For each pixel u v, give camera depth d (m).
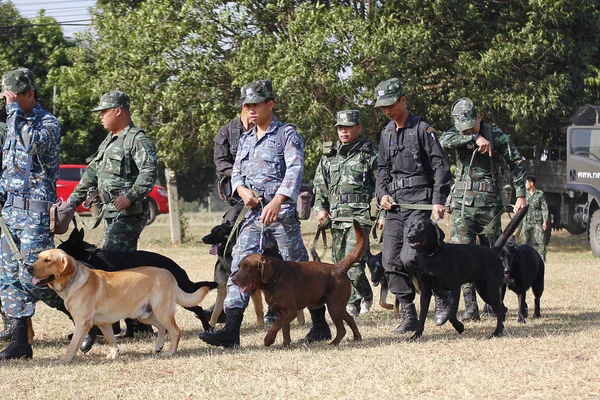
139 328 7.26
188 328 7.54
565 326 7.13
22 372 5.20
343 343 6.29
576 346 5.78
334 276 6.11
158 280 5.82
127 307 5.68
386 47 16.77
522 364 5.14
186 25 17.53
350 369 5.09
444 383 4.67
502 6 18.80
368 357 5.48
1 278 5.81
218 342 5.98
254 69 17.00
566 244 21.28
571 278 12.29
